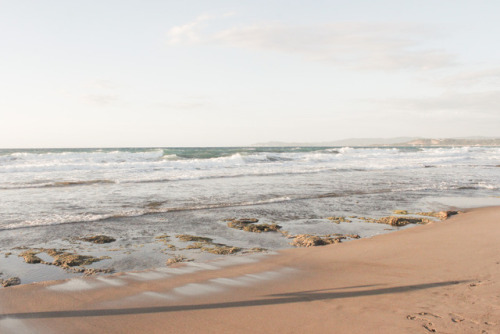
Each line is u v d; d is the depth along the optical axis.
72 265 6.62
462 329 3.68
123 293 5.14
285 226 9.98
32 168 24.88
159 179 20.41
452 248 7.16
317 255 7.14
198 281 5.65
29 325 4.12
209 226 9.90
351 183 19.45
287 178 21.72
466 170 27.70
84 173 23.28
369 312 4.23
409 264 6.23
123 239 8.50
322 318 4.12
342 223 10.38
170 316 4.32
